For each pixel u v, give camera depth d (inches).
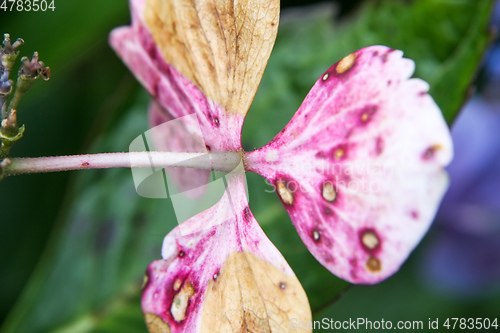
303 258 3.8
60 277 4.3
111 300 4.3
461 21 3.9
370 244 2.9
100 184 4.4
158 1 3.4
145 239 4.3
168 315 3.3
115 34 3.7
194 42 3.2
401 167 2.8
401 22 4.0
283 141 3.1
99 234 4.4
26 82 3.1
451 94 3.7
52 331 4.2
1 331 4.2
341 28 4.3
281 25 4.4
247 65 3.1
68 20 4.6
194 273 3.3
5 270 4.6
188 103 3.3
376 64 2.9
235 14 3.1
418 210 2.8
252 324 3.2
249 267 3.1
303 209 3.0
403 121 2.8
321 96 3.0
